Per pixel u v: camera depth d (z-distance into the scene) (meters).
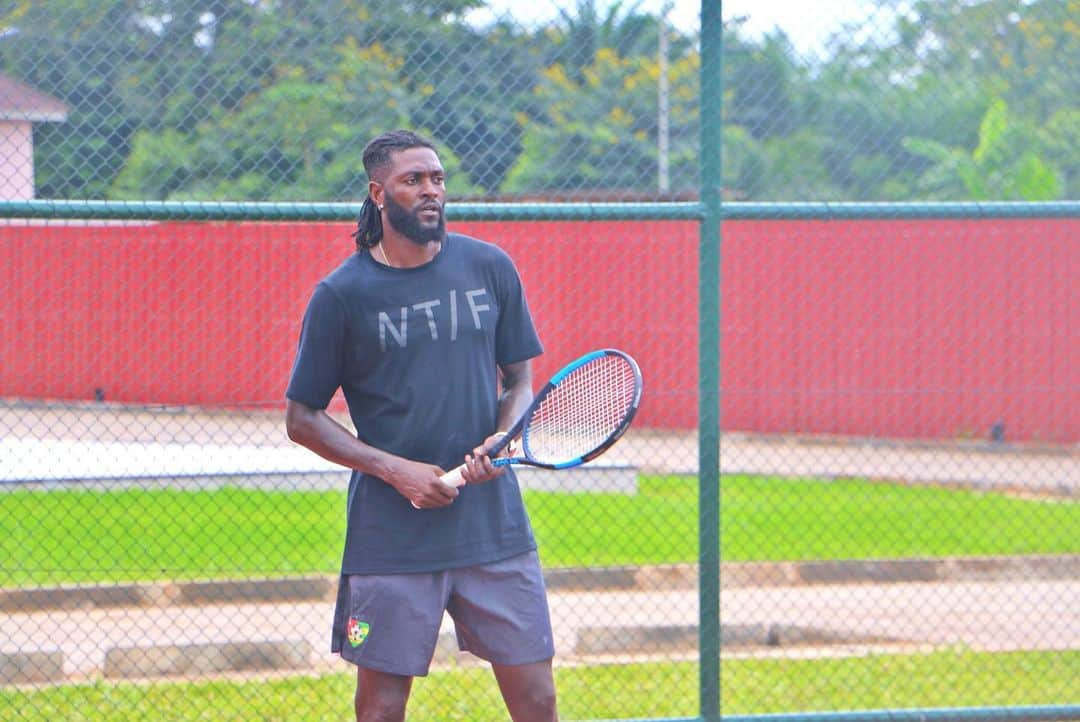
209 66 30.30
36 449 32.12
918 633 31.36
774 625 30.41
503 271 16.48
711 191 20.72
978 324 58.00
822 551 39.00
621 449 54.50
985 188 68.56
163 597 31.47
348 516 16.17
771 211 20.89
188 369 33.91
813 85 67.50
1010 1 56.59
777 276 56.94
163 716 23.19
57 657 25.97
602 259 49.75
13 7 25.84
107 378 33.16
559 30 40.62
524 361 16.86
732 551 38.75
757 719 20.86
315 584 32.25
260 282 34.31
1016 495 51.31
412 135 15.83
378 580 15.70
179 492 35.47
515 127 34.88
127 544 34.06
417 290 15.75
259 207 19.53
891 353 58.06
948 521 44.88
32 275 32.59
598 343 50.28
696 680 26.09
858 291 57.69
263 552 34.78
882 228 57.12
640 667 27.00
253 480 36.69
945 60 60.41
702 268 20.83
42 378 32.56
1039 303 57.75
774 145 72.12
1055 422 58.00
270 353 34.41
